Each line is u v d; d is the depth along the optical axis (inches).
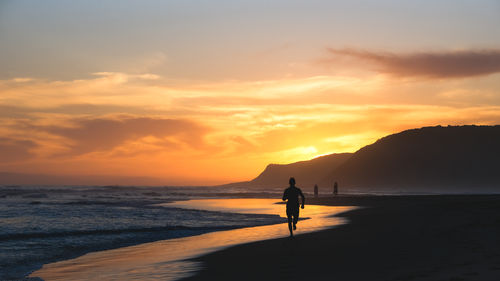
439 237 505.7
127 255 520.1
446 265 326.3
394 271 321.4
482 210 882.1
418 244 461.1
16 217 1090.7
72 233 748.6
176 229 813.2
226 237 672.4
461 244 435.2
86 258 506.6
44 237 702.5
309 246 506.6
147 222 972.6
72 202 2086.6
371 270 333.4
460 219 717.3
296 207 615.8
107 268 430.9
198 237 690.8
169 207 1663.4
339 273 331.3
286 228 784.9
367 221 848.3
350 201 1803.6
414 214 939.3
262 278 331.6
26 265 464.1
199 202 2268.7
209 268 396.5
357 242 520.1
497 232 508.1
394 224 727.7
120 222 971.3
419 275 295.9
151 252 537.3
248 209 1556.3
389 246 462.6
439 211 948.6
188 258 467.5
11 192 4138.8
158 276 372.2
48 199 2596.0
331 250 463.5
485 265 311.7
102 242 647.1
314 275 330.6
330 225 807.1
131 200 2484.0
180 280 349.1
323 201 1883.6
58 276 397.4
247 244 561.9
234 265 403.5
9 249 579.5
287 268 369.4
